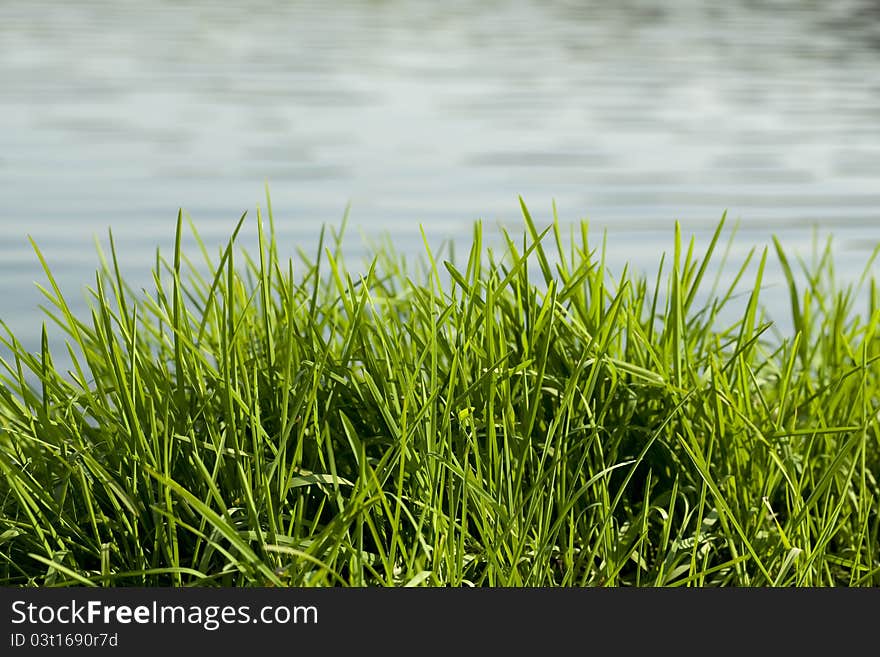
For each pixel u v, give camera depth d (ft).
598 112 52.75
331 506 9.52
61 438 9.21
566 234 28.53
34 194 32.35
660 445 10.06
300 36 89.15
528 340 10.05
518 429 9.73
